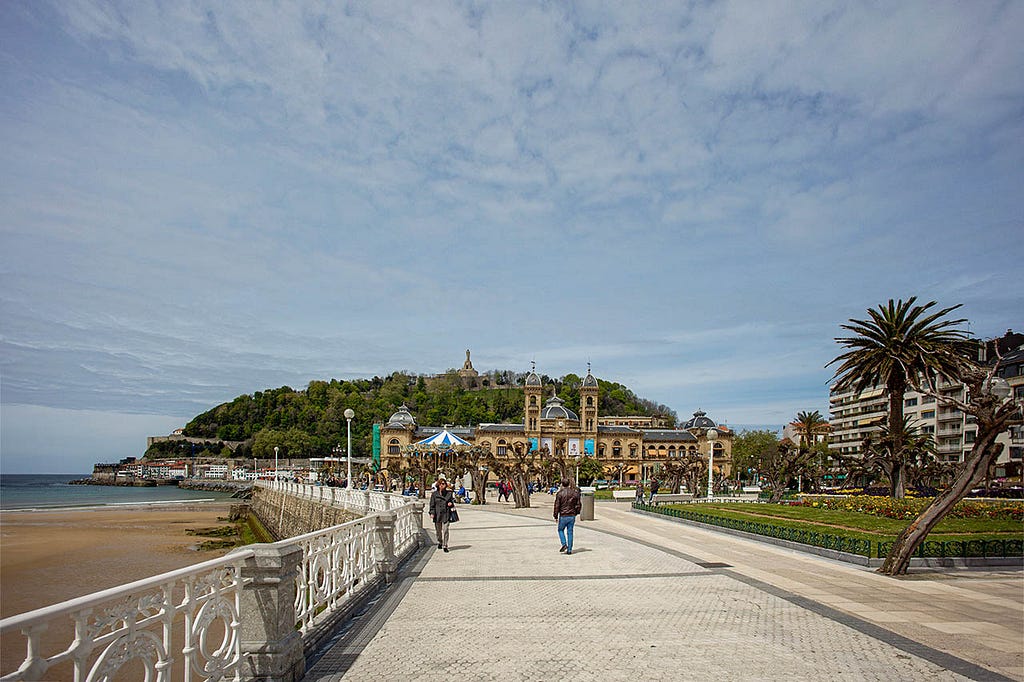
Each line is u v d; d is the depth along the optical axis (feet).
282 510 195.72
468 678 25.55
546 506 147.33
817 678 25.73
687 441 400.26
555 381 612.29
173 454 605.31
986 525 84.33
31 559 131.23
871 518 93.45
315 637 29.40
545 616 35.63
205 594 21.06
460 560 57.00
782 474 150.30
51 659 14.56
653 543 69.97
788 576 48.96
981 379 49.52
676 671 26.40
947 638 31.63
